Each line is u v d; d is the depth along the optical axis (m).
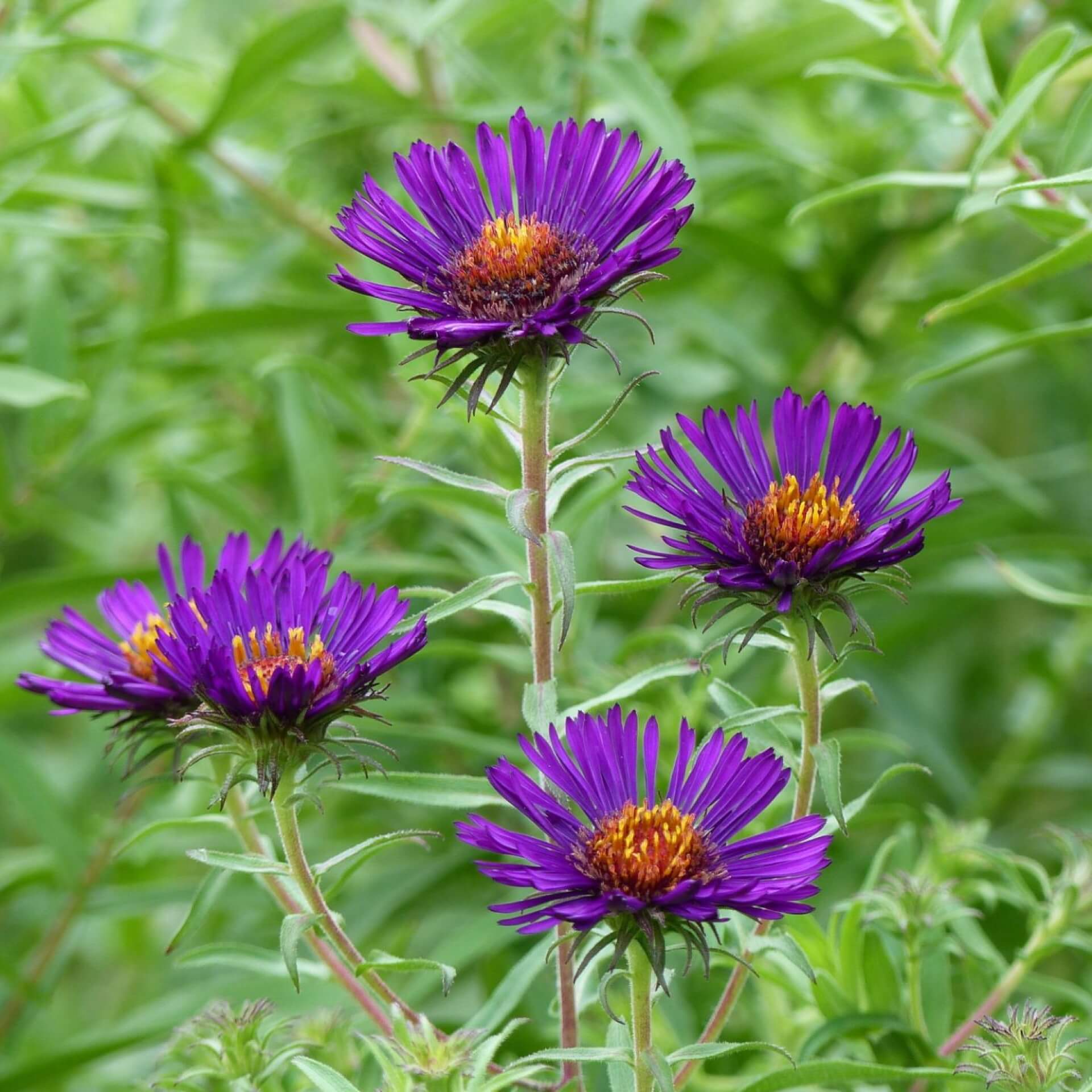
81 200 0.77
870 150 0.83
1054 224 0.62
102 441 0.76
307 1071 0.55
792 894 0.53
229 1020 0.58
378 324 0.54
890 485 0.56
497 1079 0.55
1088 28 0.76
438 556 0.75
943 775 0.79
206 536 0.80
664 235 0.54
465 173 0.56
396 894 0.70
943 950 0.61
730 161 0.77
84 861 0.70
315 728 0.55
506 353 0.55
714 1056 0.54
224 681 0.55
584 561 0.67
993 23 0.74
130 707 0.57
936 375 0.63
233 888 0.72
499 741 0.67
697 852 0.54
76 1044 0.66
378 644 0.57
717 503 0.56
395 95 0.79
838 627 0.79
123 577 0.72
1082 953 0.70
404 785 0.57
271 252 0.80
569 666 0.67
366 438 0.78
